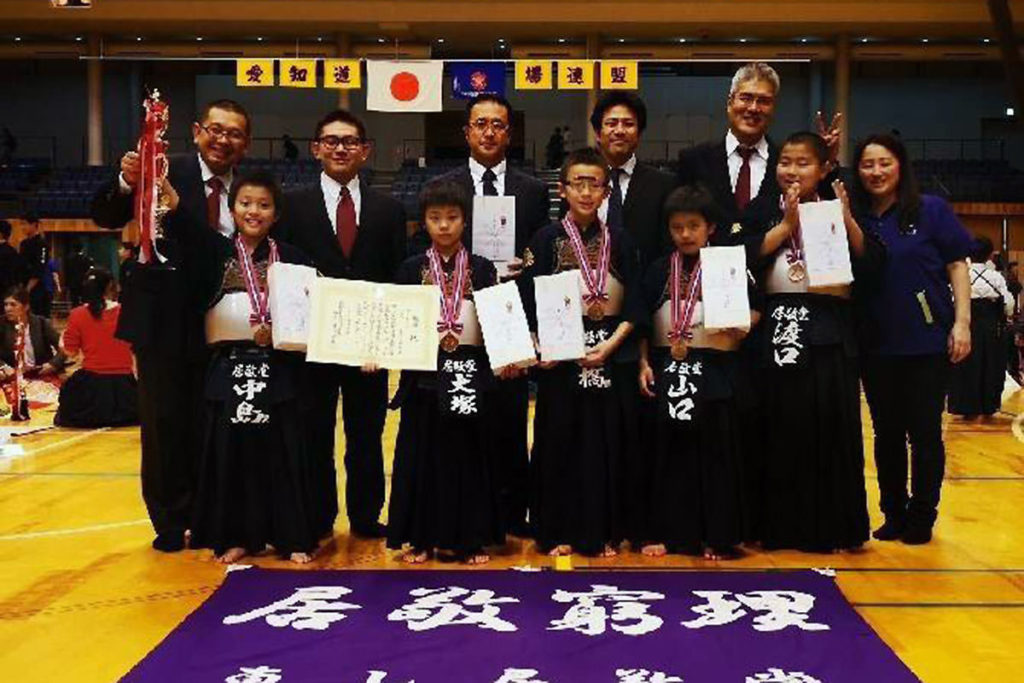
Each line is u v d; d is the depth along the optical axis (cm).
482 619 304
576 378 383
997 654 283
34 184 1836
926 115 2069
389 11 1698
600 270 383
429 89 1287
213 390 377
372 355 362
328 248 405
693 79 2095
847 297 395
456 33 1797
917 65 2059
